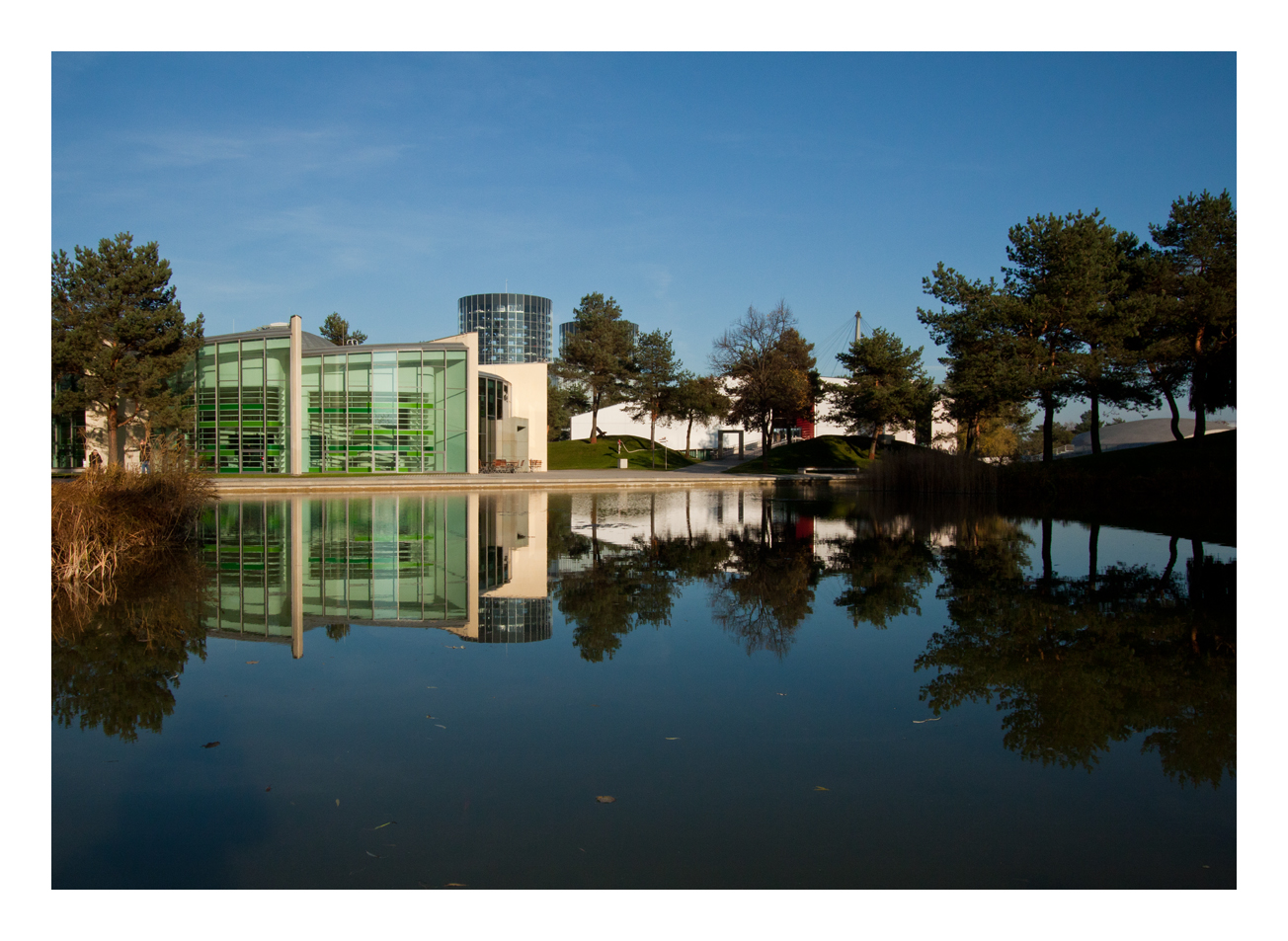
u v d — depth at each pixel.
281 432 35.69
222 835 3.39
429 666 6.11
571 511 21.33
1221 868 3.18
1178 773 4.07
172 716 4.90
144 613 7.93
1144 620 7.67
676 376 54.84
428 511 20.89
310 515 19.53
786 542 14.45
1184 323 29.67
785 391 46.47
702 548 13.54
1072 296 29.58
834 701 5.23
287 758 4.22
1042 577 10.36
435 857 3.21
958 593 9.14
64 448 36.12
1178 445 30.91
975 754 4.32
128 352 29.95
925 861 3.21
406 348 36.78
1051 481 26.67
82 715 4.93
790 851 3.27
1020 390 29.66
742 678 5.75
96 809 3.64
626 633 7.22
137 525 12.01
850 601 8.71
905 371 44.47
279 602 8.59
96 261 28.91
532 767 4.11
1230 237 29.72
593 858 3.21
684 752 4.32
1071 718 4.89
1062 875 3.12
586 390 64.00
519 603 8.59
